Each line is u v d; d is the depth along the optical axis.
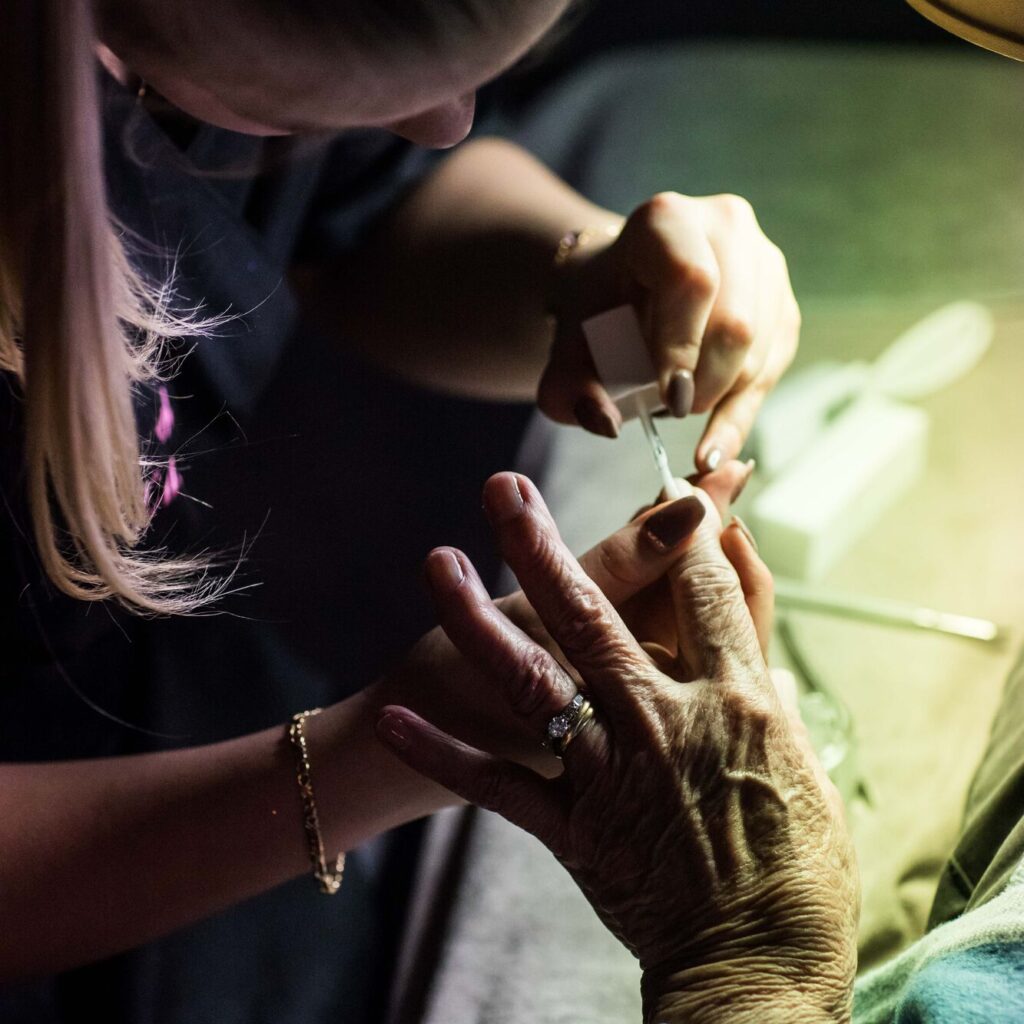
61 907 0.95
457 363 1.21
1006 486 1.15
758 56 1.86
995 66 1.77
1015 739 0.95
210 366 1.14
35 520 0.89
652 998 0.85
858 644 1.07
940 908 0.92
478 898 0.98
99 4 0.79
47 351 0.83
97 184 0.81
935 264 1.35
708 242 1.03
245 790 0.95
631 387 1.00
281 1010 1.10
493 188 1.21
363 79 0.78
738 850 0.85
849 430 1.15
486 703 0.93
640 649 0.87
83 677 1.09
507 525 0.86
